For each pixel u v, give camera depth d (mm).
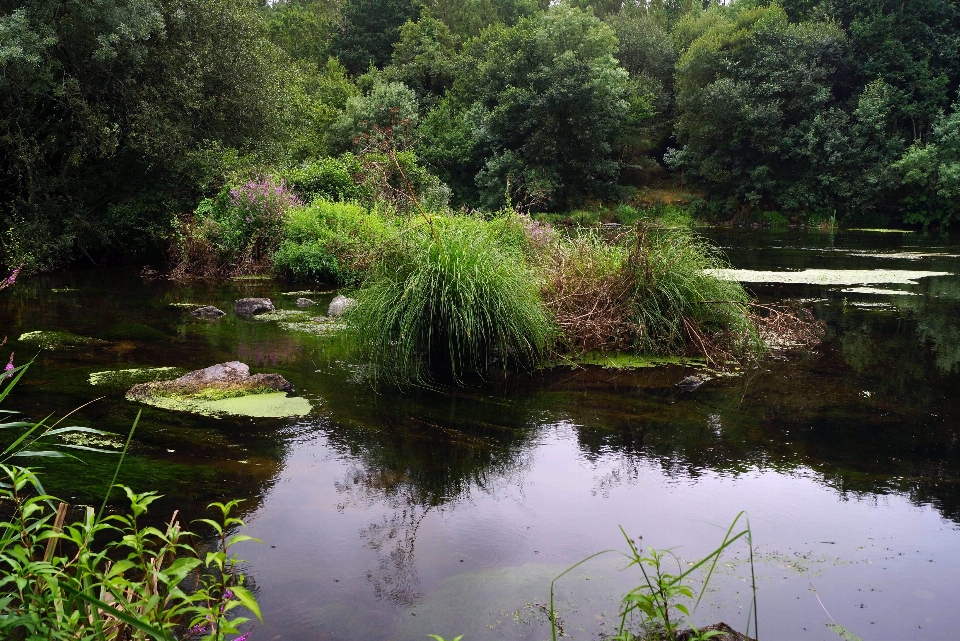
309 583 2605
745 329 6602
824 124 31250
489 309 5797
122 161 14031
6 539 1655
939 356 6570
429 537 2996
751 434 4367
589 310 6543
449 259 5836
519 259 6801
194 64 14742
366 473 3705
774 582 2648
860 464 3881
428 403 4984
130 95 13688
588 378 5719
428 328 5848
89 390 5117
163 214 13836
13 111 12336
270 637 2254
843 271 13219
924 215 29281
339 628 2316
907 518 3215
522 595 2545
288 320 8164
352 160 15391
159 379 5469
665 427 4496
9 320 7871
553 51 34281
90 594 1551
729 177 33062
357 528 3068
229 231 12375
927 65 31266
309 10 53812
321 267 11195
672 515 3227
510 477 3668
